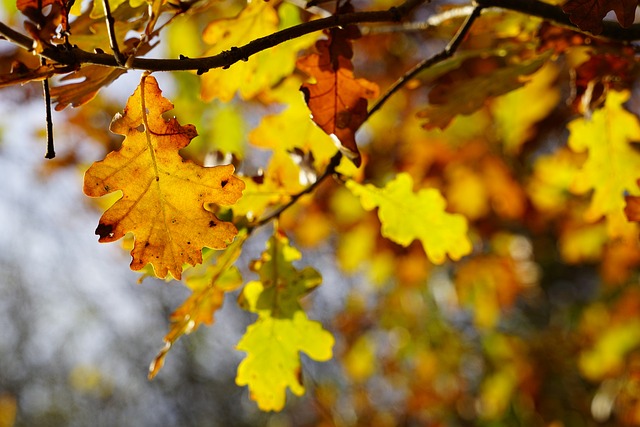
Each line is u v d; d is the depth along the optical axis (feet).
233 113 10.05
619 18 3.90
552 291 20.34
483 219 13.82
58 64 3.37
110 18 3.22
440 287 16.15
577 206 12.23
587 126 6.31
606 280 13.97
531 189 12.18
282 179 5.91
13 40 3.27
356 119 4.55
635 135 6.17
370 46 12.08
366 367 18.16
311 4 4.70
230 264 5.21
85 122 11.42
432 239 5.85
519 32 6.31
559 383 16.63
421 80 6.18
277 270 5.49
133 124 3.68
